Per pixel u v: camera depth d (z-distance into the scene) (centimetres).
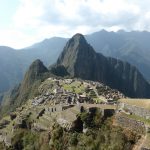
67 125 8156
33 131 10731
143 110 6562
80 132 7675
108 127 6962
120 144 6291
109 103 9269
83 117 7706
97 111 7594
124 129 6556
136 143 6066
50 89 18525
